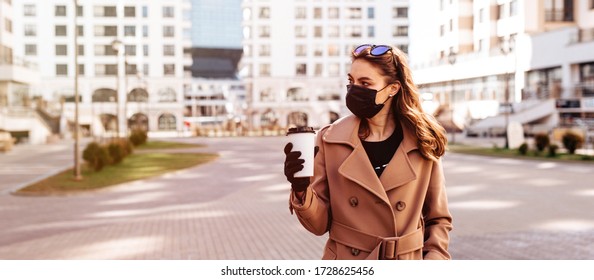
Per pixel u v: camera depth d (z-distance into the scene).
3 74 38.25
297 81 51.78
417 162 2.10
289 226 8.37
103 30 45.69
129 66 46.53
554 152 21.73
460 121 33.09
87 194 12.62
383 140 2.14
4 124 38.09
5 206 10.91
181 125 52.47
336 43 51.16
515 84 25.36
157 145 36.19
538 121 32.66
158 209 10.29
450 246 6.83
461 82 25.64
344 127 2.14
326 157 2.15
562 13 30.44
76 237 7.70
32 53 44.44
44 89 45.06
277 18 51.81
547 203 10.30
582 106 31.36
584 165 18.52
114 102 46.75
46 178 15.34
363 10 48.81
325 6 50.88
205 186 14.02
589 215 8.92
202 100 69.06
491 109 29.28
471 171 16.92
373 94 2.01
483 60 17.75
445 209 2.20
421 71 14.64
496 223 8.35
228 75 69.19
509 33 17.50
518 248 6.67
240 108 66.62
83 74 45.47
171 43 49.72
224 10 55.47
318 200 2.05
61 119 44.75
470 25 15.10
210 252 6.61
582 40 30.66
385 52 2.06
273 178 15.89
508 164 19.52
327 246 2.19
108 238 7.59
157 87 49.66
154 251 6.70
